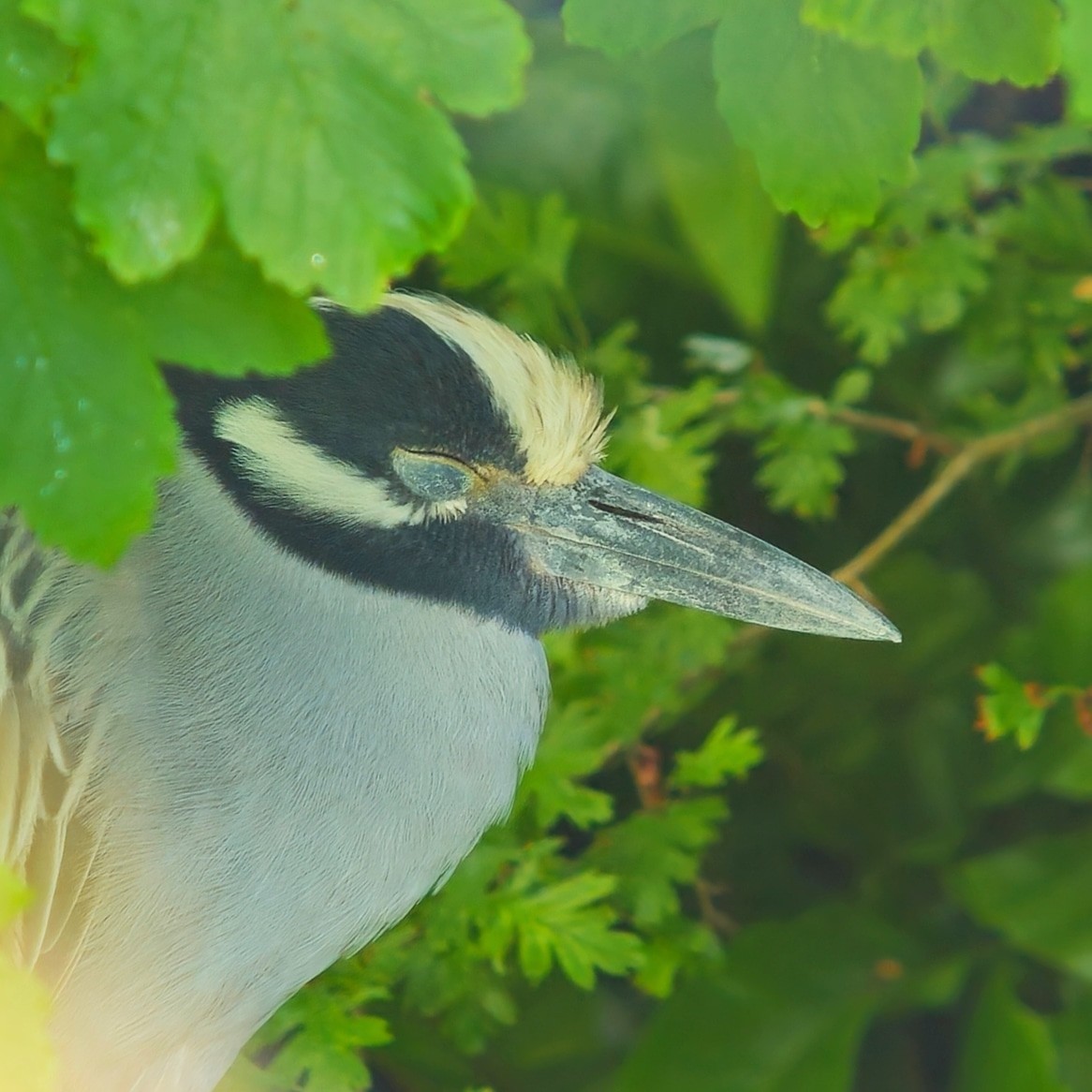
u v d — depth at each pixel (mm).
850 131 3855
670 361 4133
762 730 4133
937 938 4098
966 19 3850
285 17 3809
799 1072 4055
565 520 3965
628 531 3967
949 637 4133
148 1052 3941
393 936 3979
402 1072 4051
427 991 3977
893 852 4125
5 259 3812
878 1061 4148
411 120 3812
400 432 3934
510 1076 4082
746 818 4145
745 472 4152
